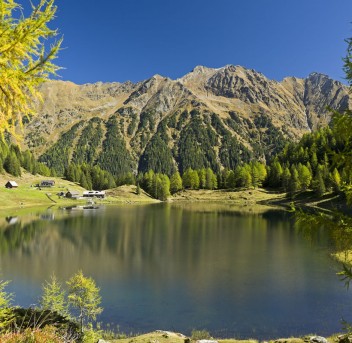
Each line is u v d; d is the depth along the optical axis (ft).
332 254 165.58
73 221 311.27
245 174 617.62
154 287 123.24
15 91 19.86
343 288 118.83
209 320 95.45
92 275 138.82
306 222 32.22
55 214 375.45
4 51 19.34
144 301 109.81
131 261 161.89
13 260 162.91
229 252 179.42
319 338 67.87
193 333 85.66
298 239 212.64
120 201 591.78
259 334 86.99
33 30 19.77
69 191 590.14
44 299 85.61
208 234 237.66
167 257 169.37
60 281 129.18
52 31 20.59
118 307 104.99
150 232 248.11
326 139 627.46
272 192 576.61
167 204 549.13
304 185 513.45
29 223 294.05
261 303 107.24
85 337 60.95
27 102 20.97
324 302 107.04
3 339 33.71
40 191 590.14
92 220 320.29
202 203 556.51
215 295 114.93
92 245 199.62
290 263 153.79
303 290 118.01
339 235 30.48
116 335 84.64
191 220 318.45
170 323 93.86
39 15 19.92
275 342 70.23
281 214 359.87
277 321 94.32
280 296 112.98
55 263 157.69
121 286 124.77
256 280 130.21
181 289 121.29
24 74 19.88
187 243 205.36
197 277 135.64
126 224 292.40
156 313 100.27
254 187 616.80
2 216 345.10
